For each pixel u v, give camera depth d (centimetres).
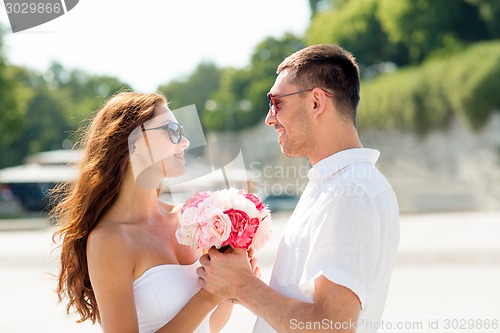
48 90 6406
